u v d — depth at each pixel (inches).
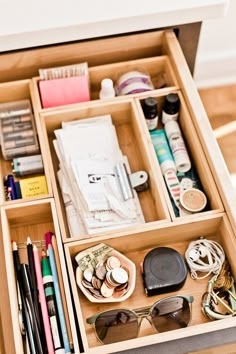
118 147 47.0
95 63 50.5
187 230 42.9
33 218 44.3
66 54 48.5
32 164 46.2
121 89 49.0
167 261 41.3
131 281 40.8
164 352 37.2
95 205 43.3
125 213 43.4
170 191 45.0
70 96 47.9
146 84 49.1
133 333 39.7
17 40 44.8
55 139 48.8
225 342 37.6
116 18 45.0
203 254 42.3
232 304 40.3
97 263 41.1
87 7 45.3
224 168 43.1
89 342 39.9
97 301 40.1
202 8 45.5
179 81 47.6
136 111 46.7
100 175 44.9
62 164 46.0
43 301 39.9
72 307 38.8
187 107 46.8
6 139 47.1
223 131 62.6
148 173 45.6
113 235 41.4
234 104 64.7
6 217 42.6
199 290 41.6
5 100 49.5
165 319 40.1
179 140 47.1
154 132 48.2
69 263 40.5
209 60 63.4
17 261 41.7
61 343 38.8
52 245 42.3
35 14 45.0
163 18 45.8
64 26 44.6
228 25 59.2
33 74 49.7
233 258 41.8
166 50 49.5
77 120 48.0
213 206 44.0
